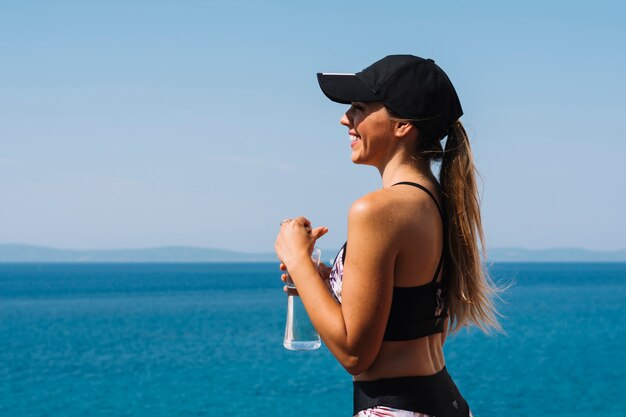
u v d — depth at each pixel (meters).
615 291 76.69
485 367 21.38
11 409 16.16
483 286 2.18
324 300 1.96
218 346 28.42
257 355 25.47
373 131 2.08
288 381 19.48
